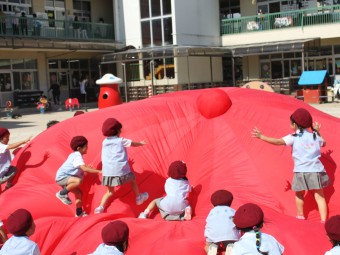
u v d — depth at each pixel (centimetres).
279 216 571
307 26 2978
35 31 2778
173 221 589
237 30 3262
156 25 3116
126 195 652
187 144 727
